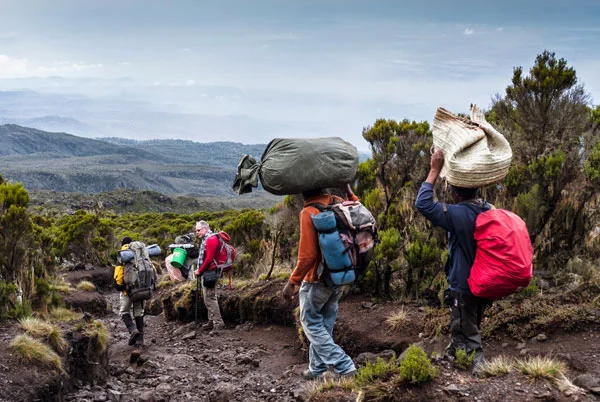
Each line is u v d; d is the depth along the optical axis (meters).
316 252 4.60
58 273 14.55
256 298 8.94
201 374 6.54
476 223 4.09
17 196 7.34
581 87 7.39
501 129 7.75
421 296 7.10
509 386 3.99
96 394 5.27
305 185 4.58
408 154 8.58
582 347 4.82
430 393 3.96
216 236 9.14
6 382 4.45
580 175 6.94
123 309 8.27
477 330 4.43
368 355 5.81
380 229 8.21
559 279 6.32
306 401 4.50
